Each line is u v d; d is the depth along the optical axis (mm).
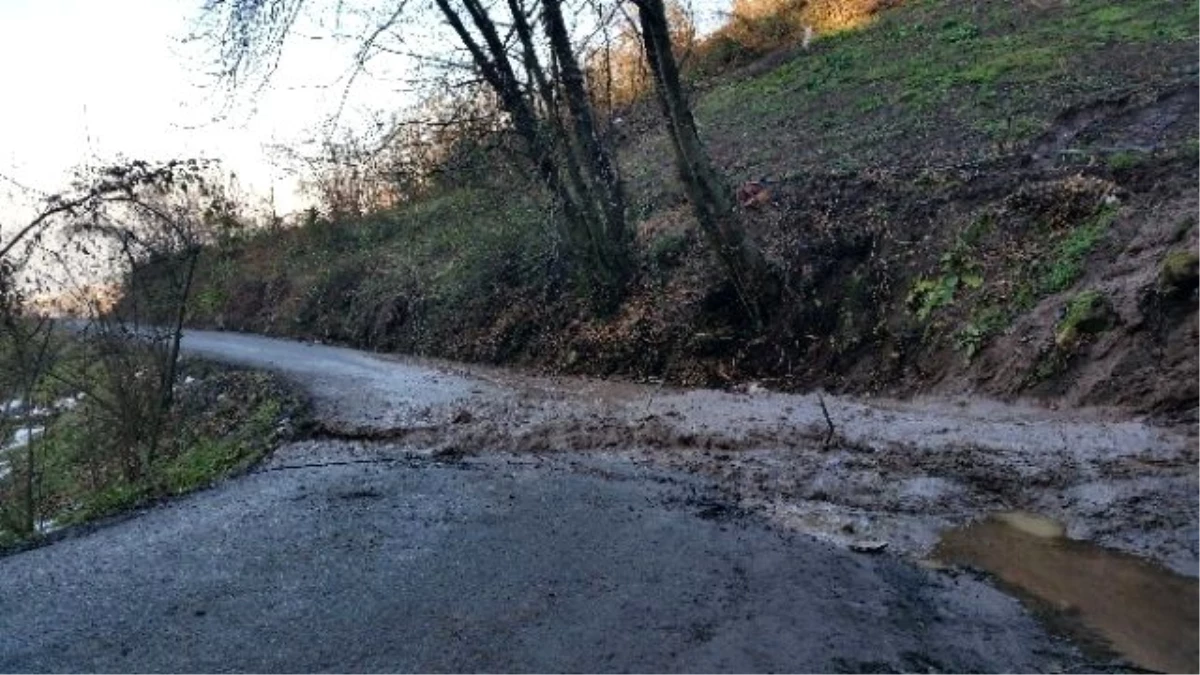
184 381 17062
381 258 22469
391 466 8633
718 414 9086
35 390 12320
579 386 11812
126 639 5258
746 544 5547
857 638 4297
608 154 13547
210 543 6844
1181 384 6547
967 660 4074
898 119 14242
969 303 8867
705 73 22797
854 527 5773
